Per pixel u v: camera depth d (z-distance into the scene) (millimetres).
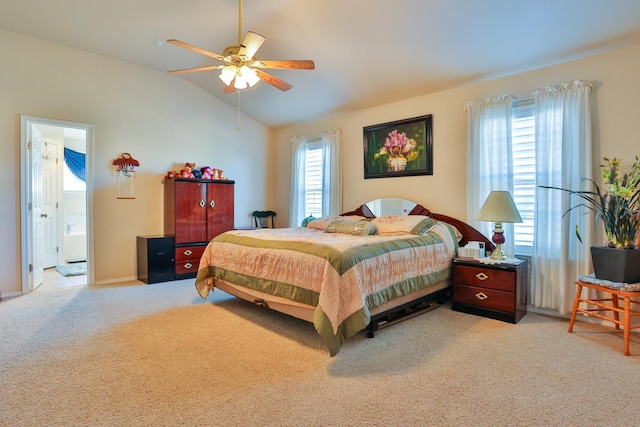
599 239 3076
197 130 5520
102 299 3861
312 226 4602
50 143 5879
